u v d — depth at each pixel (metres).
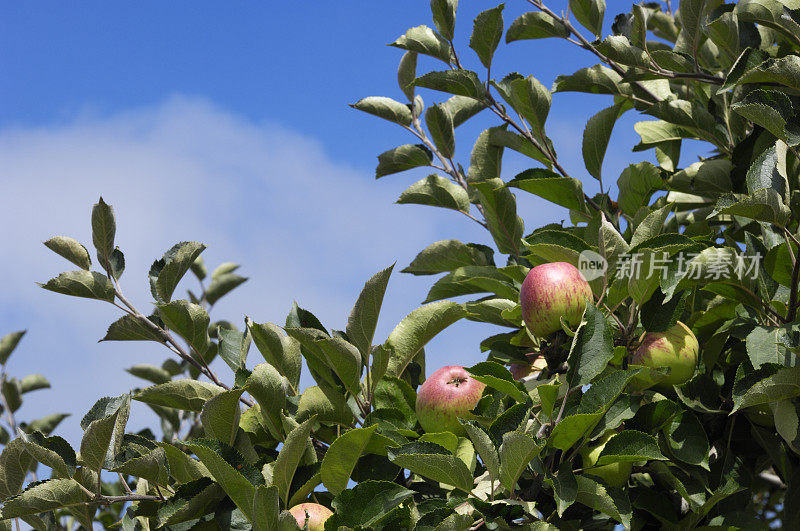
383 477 2.38
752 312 2.68
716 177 3.29
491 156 3.64
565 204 3.13
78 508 2.29
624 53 3.31
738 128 3.44
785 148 2.41
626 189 3.07
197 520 2.24
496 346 2.85
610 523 2.55
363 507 2.09
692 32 3.34
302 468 2.33
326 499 2.41
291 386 2.63
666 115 3.50
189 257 2.74
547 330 2.43
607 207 3.29
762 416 2.63
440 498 2.27
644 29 3.36
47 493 2.19
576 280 2.42
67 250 2.73
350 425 2.51
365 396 2.63
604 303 2.55
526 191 3.14
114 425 2.25
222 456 2.19
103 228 2.71
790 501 2.61
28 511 2.20
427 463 2.06
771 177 2.38
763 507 4.21
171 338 2.76
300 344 2.64
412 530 2.12
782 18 2.80
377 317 2.51
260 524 1.95
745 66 2.72
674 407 2.34
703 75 3.35
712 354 2.73
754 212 2.18
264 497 1.93
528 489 2.24
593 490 2.05
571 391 2.14
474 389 2.42
